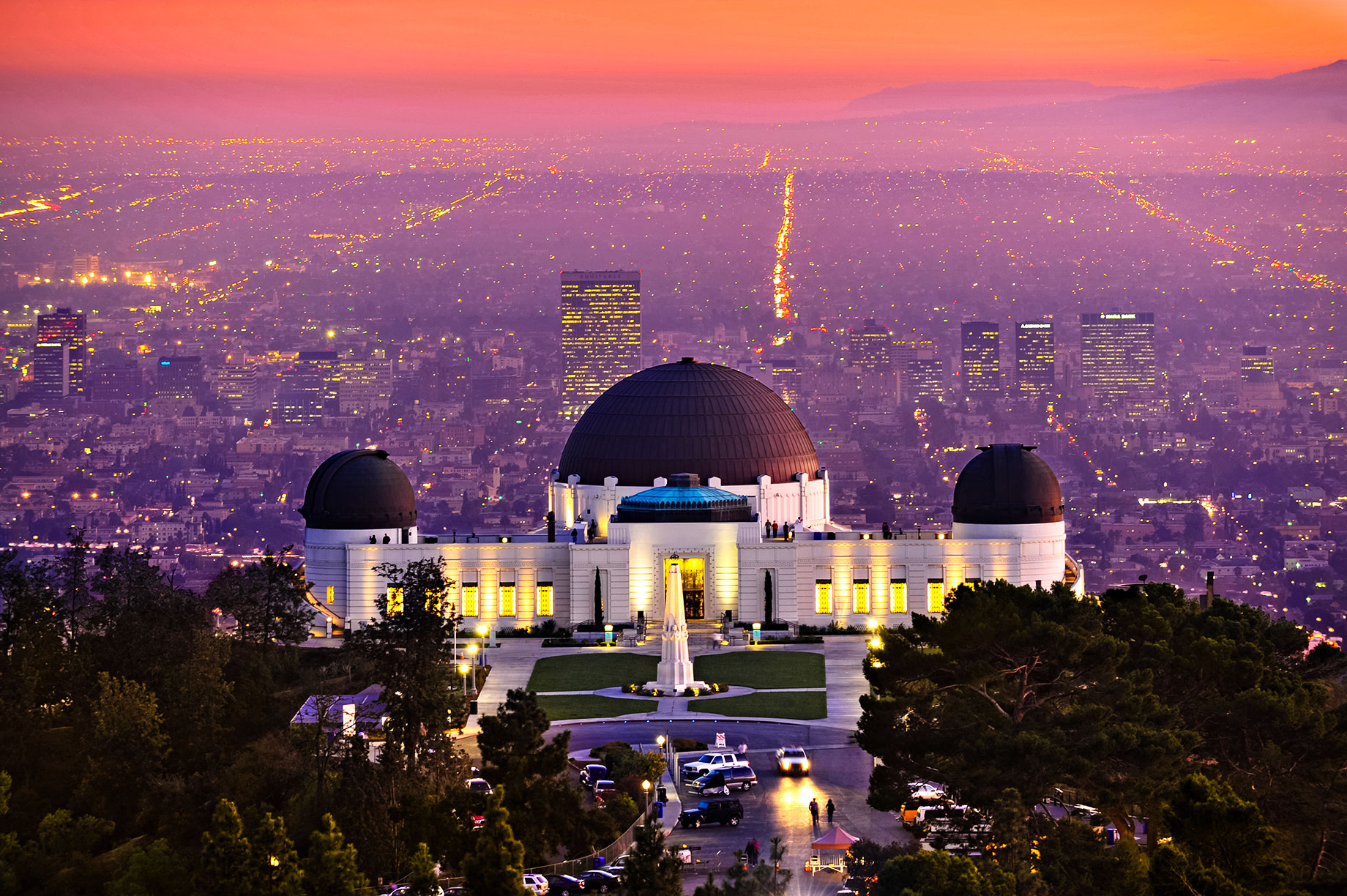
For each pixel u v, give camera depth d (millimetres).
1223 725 191125
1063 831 170875
